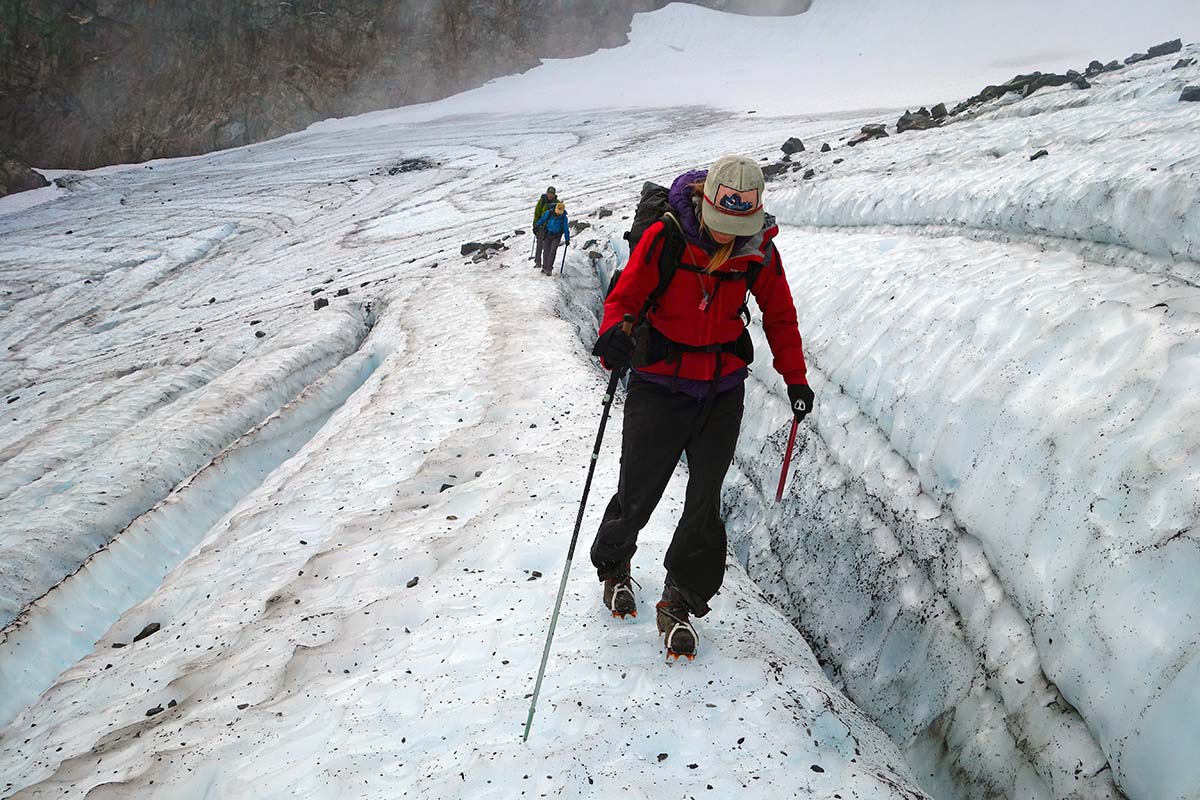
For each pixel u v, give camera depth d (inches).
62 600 236.7
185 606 194.2
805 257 305.1
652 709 116.0
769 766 105.3
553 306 464.1
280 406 436.5
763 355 270.5
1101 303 145.3
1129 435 116.1
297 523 216.2
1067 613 110.7
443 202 1172.5
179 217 1401.3
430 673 131.7
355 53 2417.6
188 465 362.0
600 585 149.8
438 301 521.0
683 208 112.0
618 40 2628.0
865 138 673.0
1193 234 150.4
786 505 207.0
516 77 2512.3
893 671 146.6
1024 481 131.3
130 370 605.0
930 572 148.5
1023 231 214.7
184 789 115.0
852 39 2519.7
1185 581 95.5
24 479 389.1
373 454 253.6
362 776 110.8
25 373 705.0
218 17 2348.7
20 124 2208.4
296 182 1595.7
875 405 190.5
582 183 1105.4
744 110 1755.7
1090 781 99.8
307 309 637.9
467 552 171.2
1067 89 495.2
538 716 116.4
